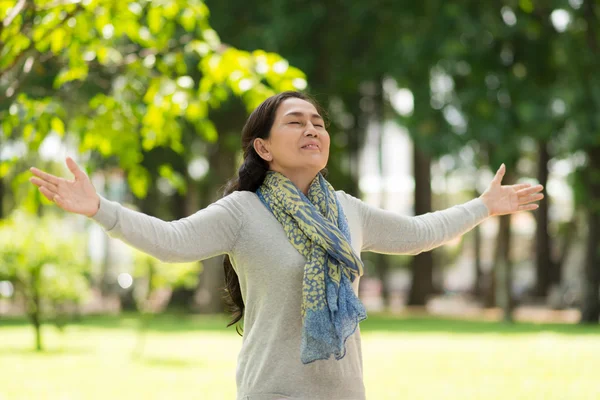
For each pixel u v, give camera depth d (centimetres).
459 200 6284
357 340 409
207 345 1862
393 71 2706
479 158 3048
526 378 1254
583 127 2430
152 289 1891
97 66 827
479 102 2548
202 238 395
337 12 2666
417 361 1498
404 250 447
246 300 410
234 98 2548
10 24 676
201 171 3409
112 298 4441
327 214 408
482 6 2481
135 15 795
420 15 2534
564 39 2434
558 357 1539
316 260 391
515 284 5466
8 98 728
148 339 2031
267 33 2522
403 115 2797
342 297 389
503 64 2586
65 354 1659
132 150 830
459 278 7362
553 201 5209
